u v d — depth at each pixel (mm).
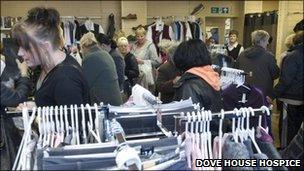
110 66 2609
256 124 1369
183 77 1825
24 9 6695
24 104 1451
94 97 2553
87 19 6770
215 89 1799
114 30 6766
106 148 1136
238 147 1212
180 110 1494
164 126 1473
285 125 3250
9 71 1678
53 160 1048
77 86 1464
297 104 3094
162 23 6566
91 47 2738
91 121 1398
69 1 6859
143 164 1067
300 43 2986
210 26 7754
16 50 1698
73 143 1311
